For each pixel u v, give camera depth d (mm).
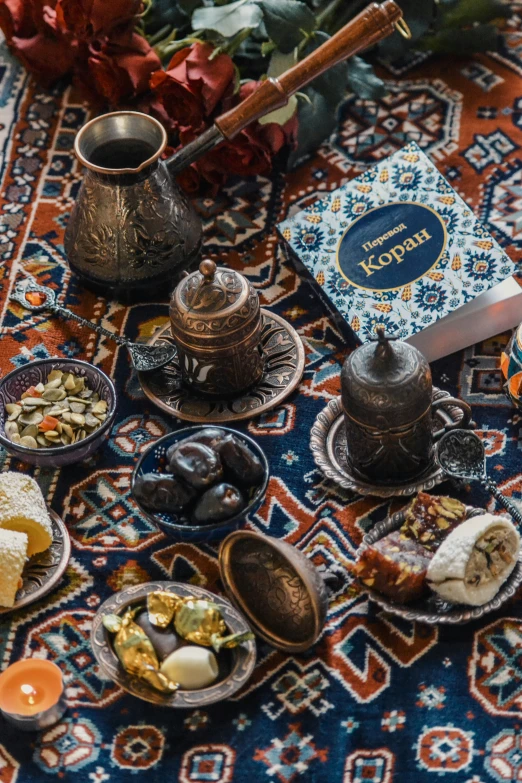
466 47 1707
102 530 1241
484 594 1094
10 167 1658
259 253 1521
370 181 1428
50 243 1551
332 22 1645
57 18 1493
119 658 1066
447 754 1045
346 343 1402
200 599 1108
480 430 1300
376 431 1160
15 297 1472
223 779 1043
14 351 1427
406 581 1093
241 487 1191
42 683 1092
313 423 1318
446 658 1110
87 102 1741
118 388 1380
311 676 1106
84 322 1421
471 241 1354
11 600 1143
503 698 1079
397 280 1351
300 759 1052
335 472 1237
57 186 1626
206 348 1251
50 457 1240
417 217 1388
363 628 1139
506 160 1597
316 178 1610
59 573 1180
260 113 1361
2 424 1277
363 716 1076
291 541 1219
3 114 1737
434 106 1684
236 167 1520
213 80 1442
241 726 1076
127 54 1529
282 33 1492
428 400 1160
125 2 1461
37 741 1078
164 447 1221
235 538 1110
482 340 1383
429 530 1133
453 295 1324
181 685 1057
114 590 1188
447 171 1593
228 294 1239
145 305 1463
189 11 1612
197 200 1595
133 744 1071
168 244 1394
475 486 1243
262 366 1349
